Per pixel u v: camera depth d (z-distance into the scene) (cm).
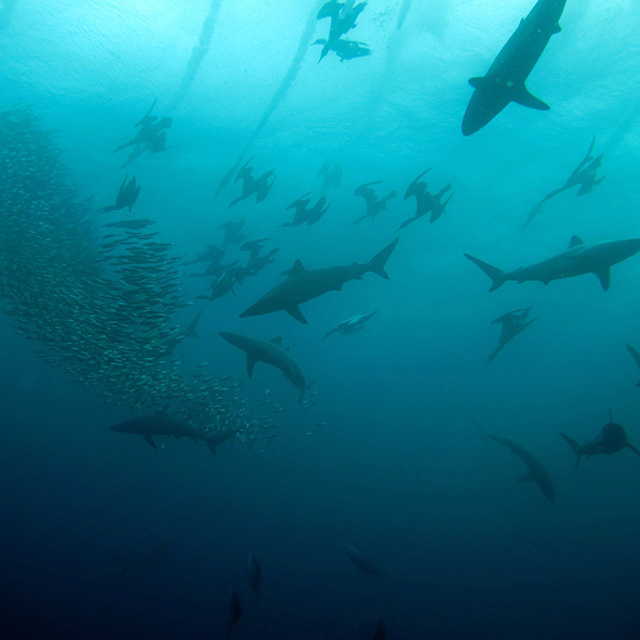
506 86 242
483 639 1636
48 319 1169
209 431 1330
